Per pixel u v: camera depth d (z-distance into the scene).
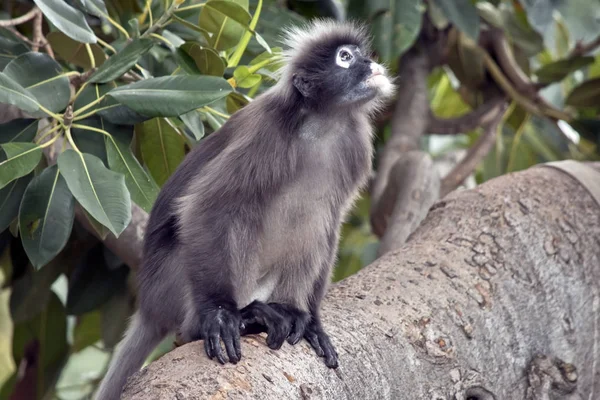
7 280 11.32
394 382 6.49
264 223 7.76
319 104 7.75
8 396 11.34
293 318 6.55
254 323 7.02
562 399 7.56
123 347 8.23
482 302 7.24
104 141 7.75
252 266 7.70
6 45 8.25
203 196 7.34
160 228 8.00
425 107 12.59
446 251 7.56
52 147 8.09
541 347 7.58
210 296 7.03
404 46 10.52
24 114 8.50
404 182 10.55
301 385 5.96
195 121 7.78
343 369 6.25
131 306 10.87
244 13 7.62
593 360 7.80
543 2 11.77
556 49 14.41
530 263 7.69
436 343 6.78
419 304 6.95
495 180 8.43
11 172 6.82
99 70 7.48
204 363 5.82
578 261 7.90
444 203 8.21
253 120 7.58
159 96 7.09
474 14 10.91
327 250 7.93
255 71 8.07
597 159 12.88
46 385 11.23
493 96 12.95
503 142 13.56
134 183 7.55
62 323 11.29
